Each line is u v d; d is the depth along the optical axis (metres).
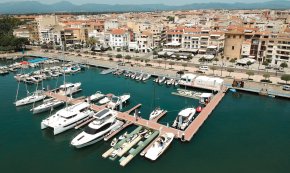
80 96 99.06
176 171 54.69
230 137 68.44
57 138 68.00
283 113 84.25
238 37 148.75
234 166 56.56
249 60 139.88
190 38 167.38
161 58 157.75
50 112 83.75
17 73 132.00
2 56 165.62
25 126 74.12
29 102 90.00
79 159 58.97
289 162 58.19
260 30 170.75
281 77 108.00
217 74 123.12
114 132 68.69
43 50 186.00
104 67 141.50
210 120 78.44
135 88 109.31
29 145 64.50
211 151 61.84
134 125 73.75
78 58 161.25
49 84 114.25
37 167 56.09
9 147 63.41
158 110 81.25
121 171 54.62
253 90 101.06
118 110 84.75
